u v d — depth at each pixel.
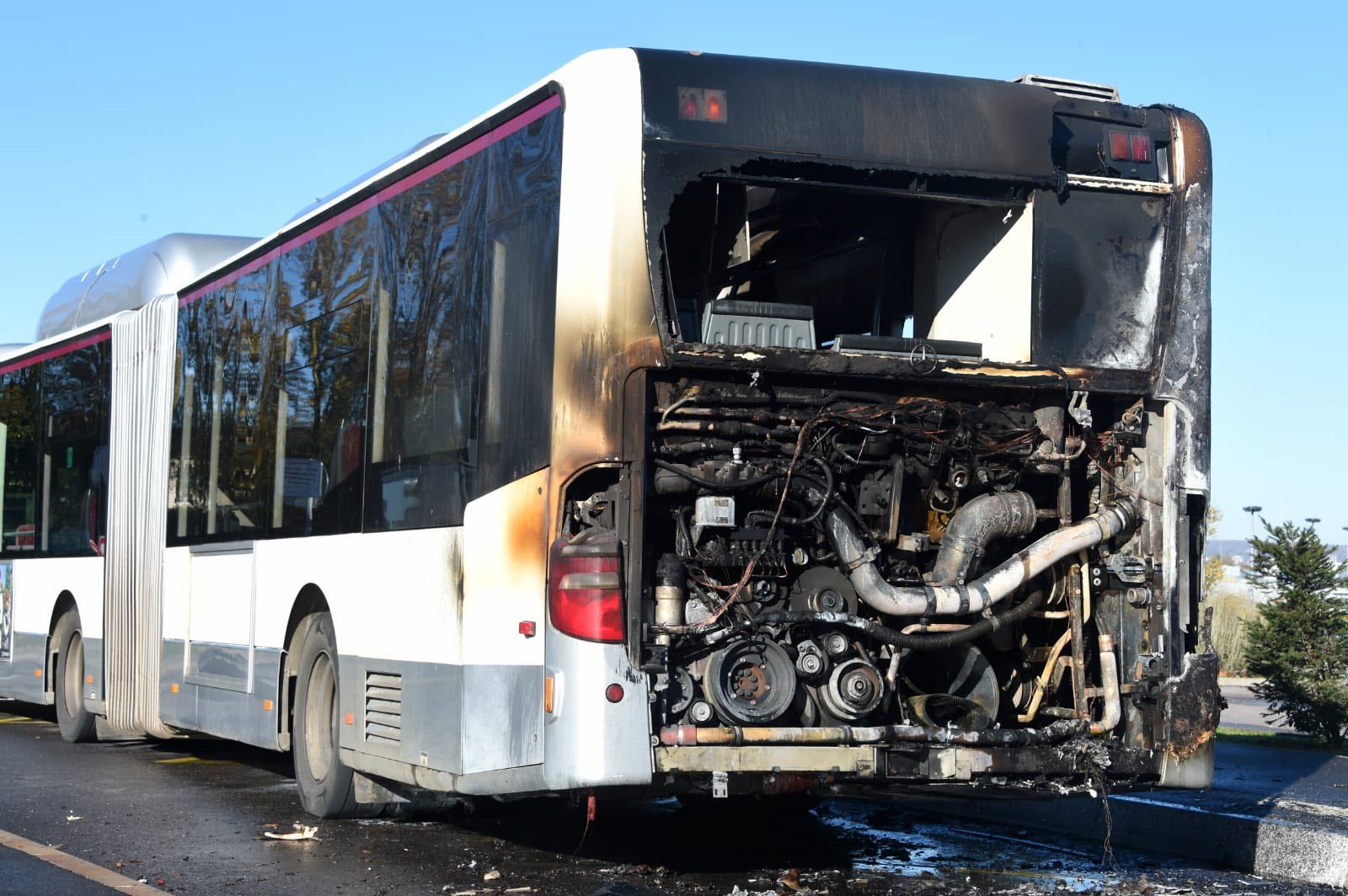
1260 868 8.91
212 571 12.48
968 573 8.10
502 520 8.01
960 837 9.91
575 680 7.27
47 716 19.44
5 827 10.00
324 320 10.73
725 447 7.57
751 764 7.34
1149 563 8.27
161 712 13.38
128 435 14.58
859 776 7.50
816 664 7.60
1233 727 18.50
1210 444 8.38
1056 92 8.30
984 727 8.10
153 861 8.75
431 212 9.20
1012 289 8.32
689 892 7.79
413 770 8.89
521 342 7.95
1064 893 7.91
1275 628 16.59
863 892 7.86
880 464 7.90
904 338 8.07
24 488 17.30
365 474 9.85
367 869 8.49
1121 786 8.15
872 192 7.87
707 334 7.64
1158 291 8.37
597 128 7.51
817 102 7.74
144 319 14.48
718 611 7.48
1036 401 8.30
